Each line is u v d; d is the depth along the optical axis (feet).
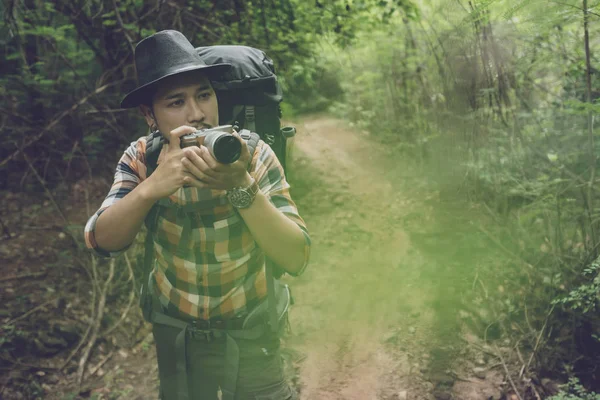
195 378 5.99
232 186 4.65
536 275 11.67
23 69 17.90
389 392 10.66
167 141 5.36
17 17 17.40
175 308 5.82
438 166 20.13
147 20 18.10
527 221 13.44
